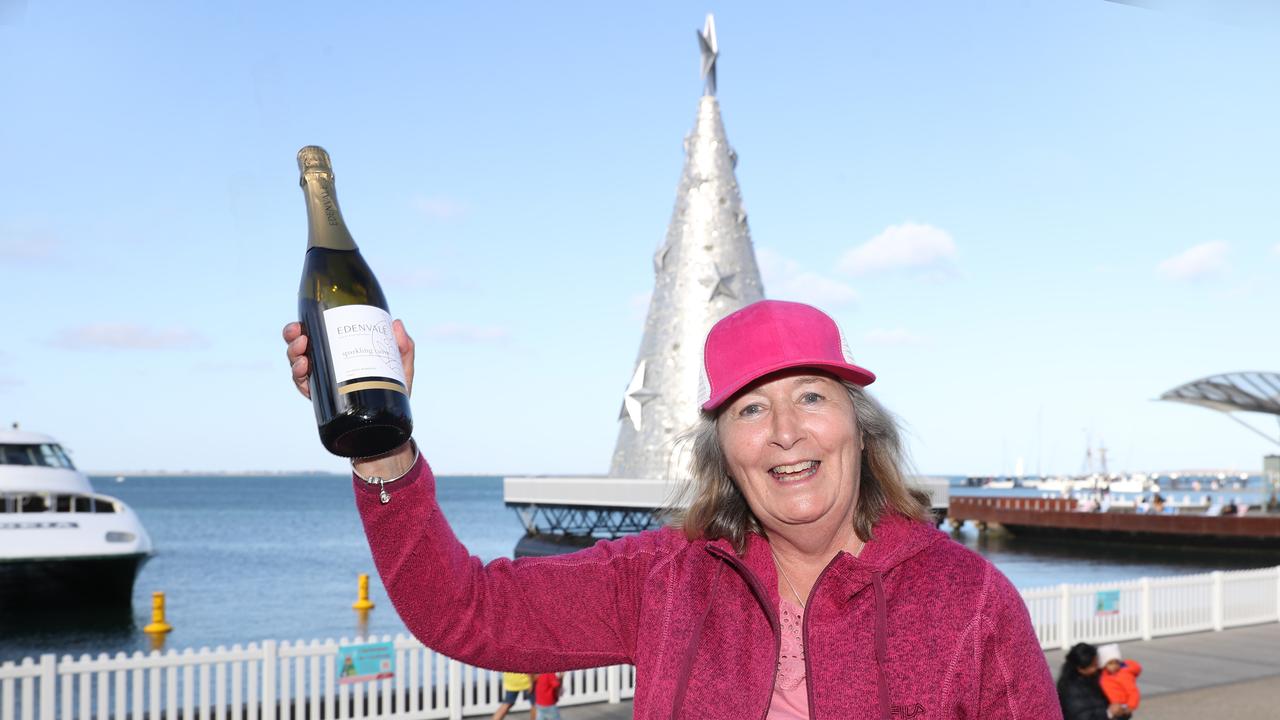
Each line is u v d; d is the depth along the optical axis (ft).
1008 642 5.49
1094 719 24.14
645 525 75.56
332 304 5.83
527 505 72.59
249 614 90.07
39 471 94.63
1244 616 52.34
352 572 132.77
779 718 5.77
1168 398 156.56
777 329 5.91
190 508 406.00
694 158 75.25
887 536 5.96
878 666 5.45
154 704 28.81
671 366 71.26
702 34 75.92
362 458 5.91
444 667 32.60
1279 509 158.81
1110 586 47.21
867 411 6.24
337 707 38.14
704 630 5.90
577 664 6.49
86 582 89.76
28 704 27.35
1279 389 144.15
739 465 5.97
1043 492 620.49
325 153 6.31
